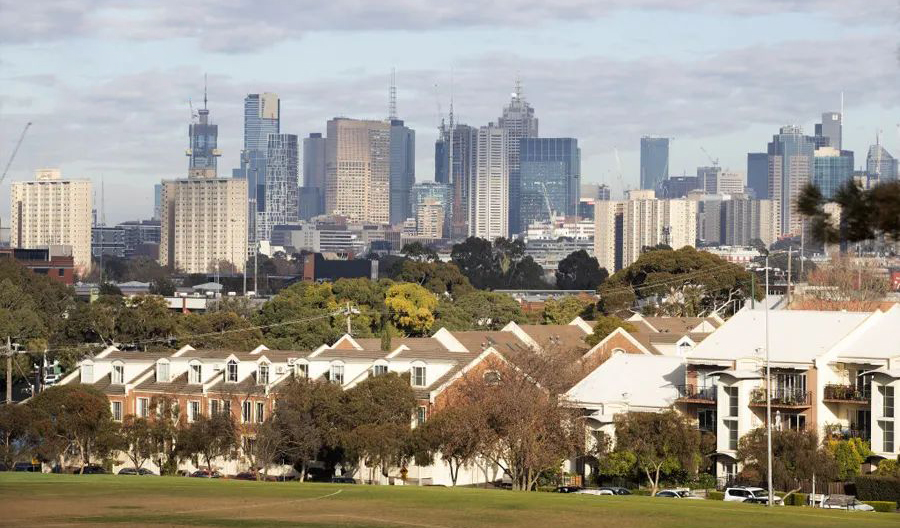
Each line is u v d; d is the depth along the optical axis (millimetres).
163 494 168750
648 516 150500
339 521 144000
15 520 143375
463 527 141250
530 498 168125
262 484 187875
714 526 143250
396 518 146875
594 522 145375
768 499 199875
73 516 146750
